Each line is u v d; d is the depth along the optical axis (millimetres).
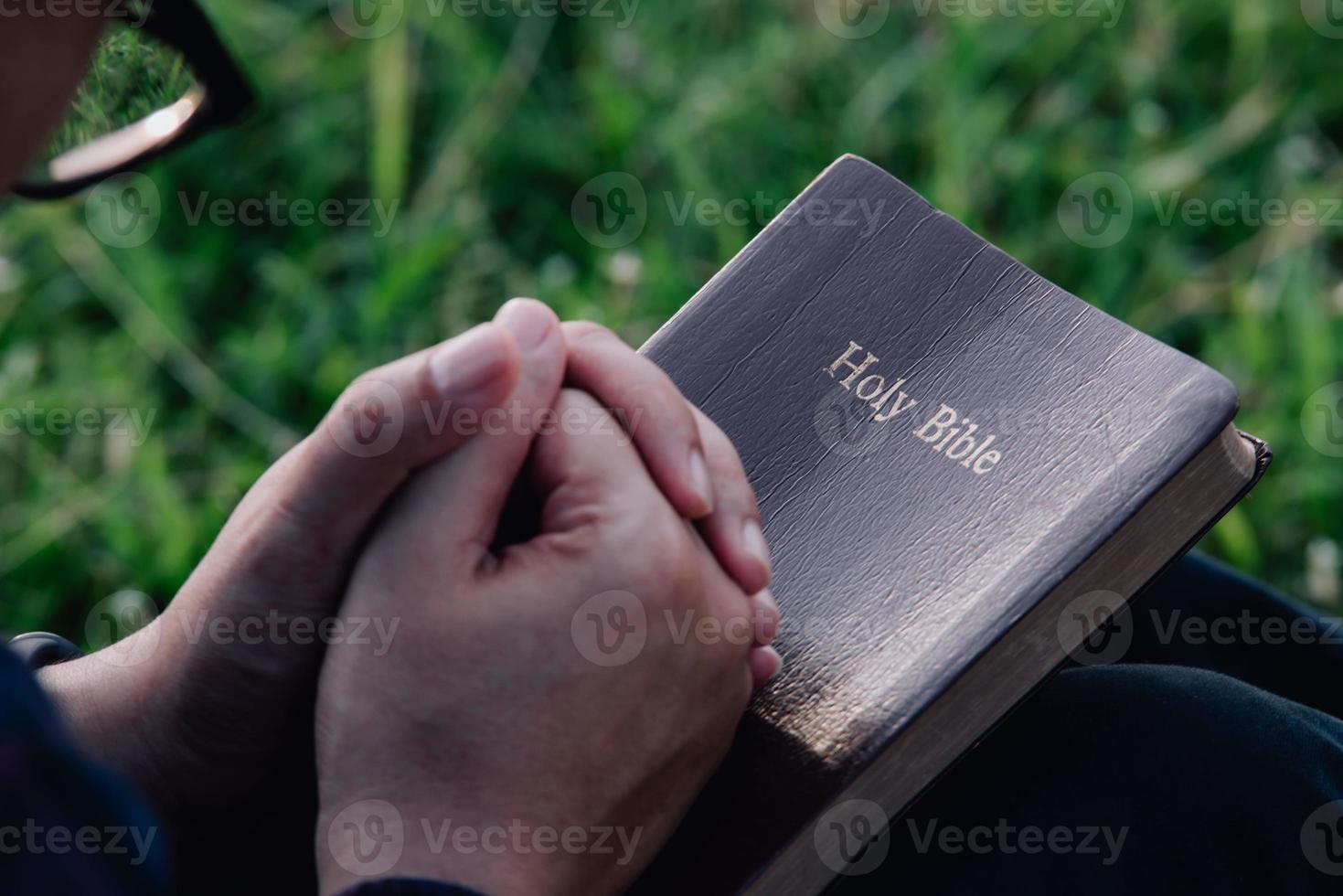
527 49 2197
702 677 943
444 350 933
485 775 927
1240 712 1013
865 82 2148
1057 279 1975
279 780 1002
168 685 986
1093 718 1018
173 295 1957
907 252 1053
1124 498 975
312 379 1891
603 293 1919
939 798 1010
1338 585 1660
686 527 952
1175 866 990
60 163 1051
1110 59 2176
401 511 943
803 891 967
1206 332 1905
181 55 1036
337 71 2176
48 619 1716
